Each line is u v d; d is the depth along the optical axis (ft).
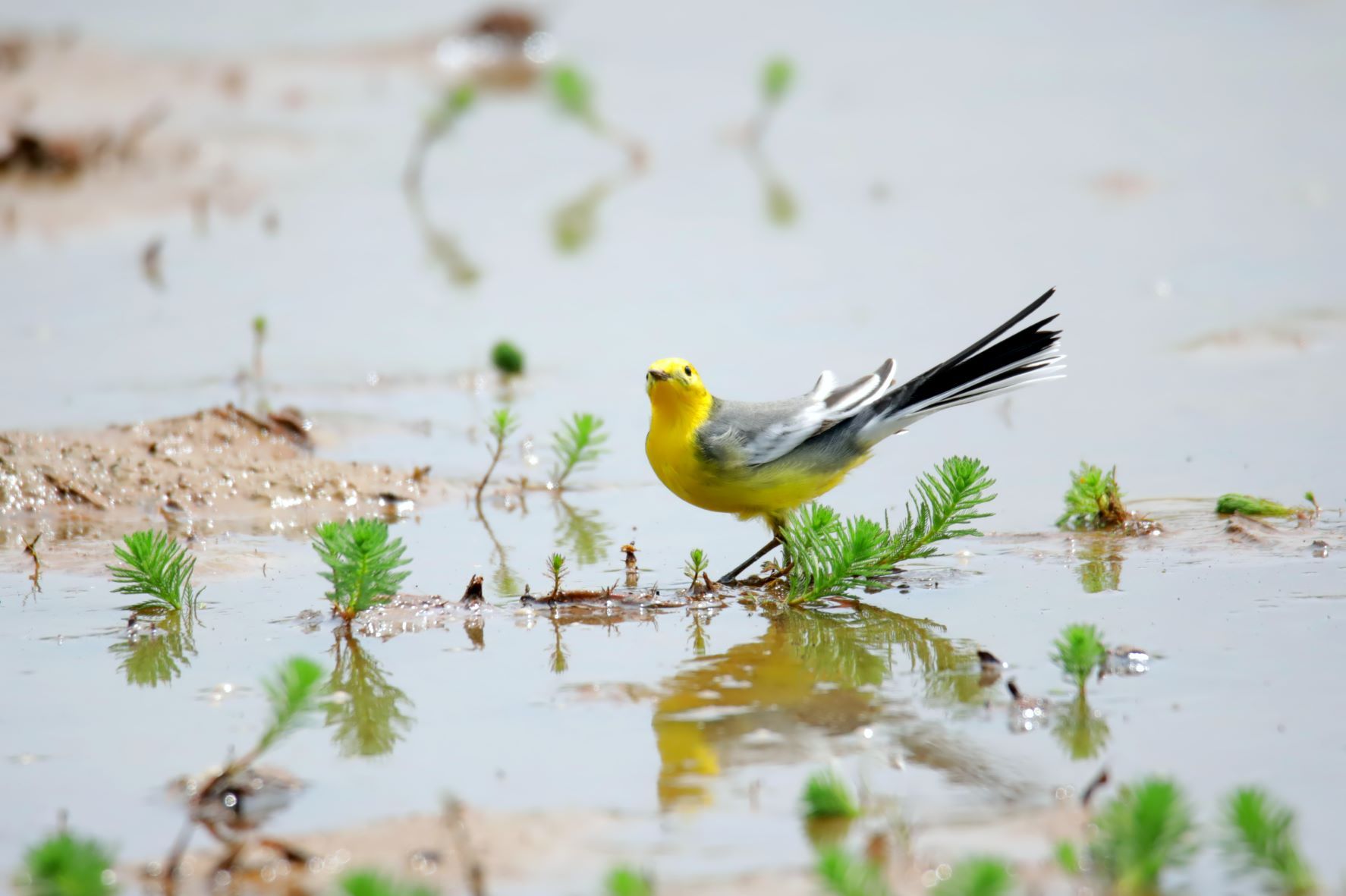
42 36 119.03
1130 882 20.70
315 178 87.66
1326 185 79.46
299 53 118.62
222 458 45.06
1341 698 27.27
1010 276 66.39
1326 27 125.70
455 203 83.25
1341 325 56.34
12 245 74.38
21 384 53.57
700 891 21.24
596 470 46.55
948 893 19.76
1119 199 79.92
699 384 37.73
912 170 88.89
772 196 84.07
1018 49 124.98
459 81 115.03
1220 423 46.83
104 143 88.12
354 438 48.60
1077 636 27.76
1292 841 21.95
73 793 24.89
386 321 62.54
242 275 69.62
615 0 141.79
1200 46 121.80
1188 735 26.00
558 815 23.76
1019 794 24.07
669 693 29.09
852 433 37.83
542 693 29.17
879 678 29.71
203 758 26.22
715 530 41.29
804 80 115.14
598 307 64.23
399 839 23.08
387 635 32.81
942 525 35.32
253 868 22.27
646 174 90.12
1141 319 59.11
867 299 63.57
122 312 63.72
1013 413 49.65
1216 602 32.81
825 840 22.70
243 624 33.50
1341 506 39.04
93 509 42.42
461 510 43.11
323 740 26.99
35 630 33.12
